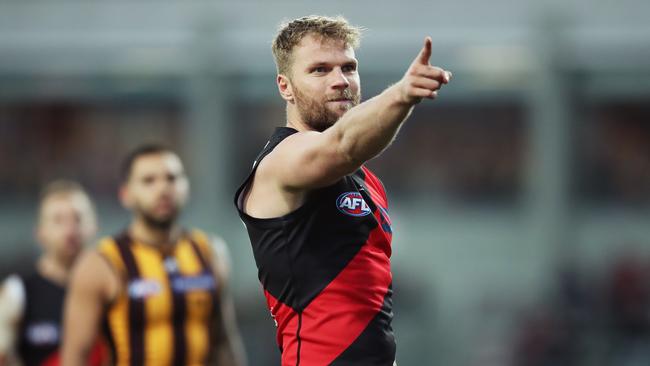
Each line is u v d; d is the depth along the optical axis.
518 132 55.88
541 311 44.38
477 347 45.75
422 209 54.62
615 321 41.72
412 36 51.19
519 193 55.25
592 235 50.91
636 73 50.03
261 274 10.07
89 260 17.31
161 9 53.38
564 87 50.34
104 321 17.31
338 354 9.56
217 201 51.38
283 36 9.97
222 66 51.53
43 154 59.00
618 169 52.34
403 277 50.88
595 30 50.06
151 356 17.22
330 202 9.58
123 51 53.06
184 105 58.31
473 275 50.44
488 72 50.91
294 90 9.84
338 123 8.77
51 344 20.78
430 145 56.47
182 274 17.67
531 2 51.22
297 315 9.81
